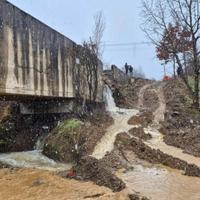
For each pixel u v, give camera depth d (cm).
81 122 2119
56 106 2422
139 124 2669
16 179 1394
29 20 1848
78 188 1261
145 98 3934
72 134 1917
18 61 1738
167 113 2953
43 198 1166
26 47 1817
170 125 2592
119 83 4222
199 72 3019
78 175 1403
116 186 1262
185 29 2962
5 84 1627
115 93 3734
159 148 2000
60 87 2270
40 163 1766
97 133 2083
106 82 3709
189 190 1274
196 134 2283
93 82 2972
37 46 1944
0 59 1586
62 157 1812
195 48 2875
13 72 1694
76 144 1844
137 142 1869
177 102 3397
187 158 1783
